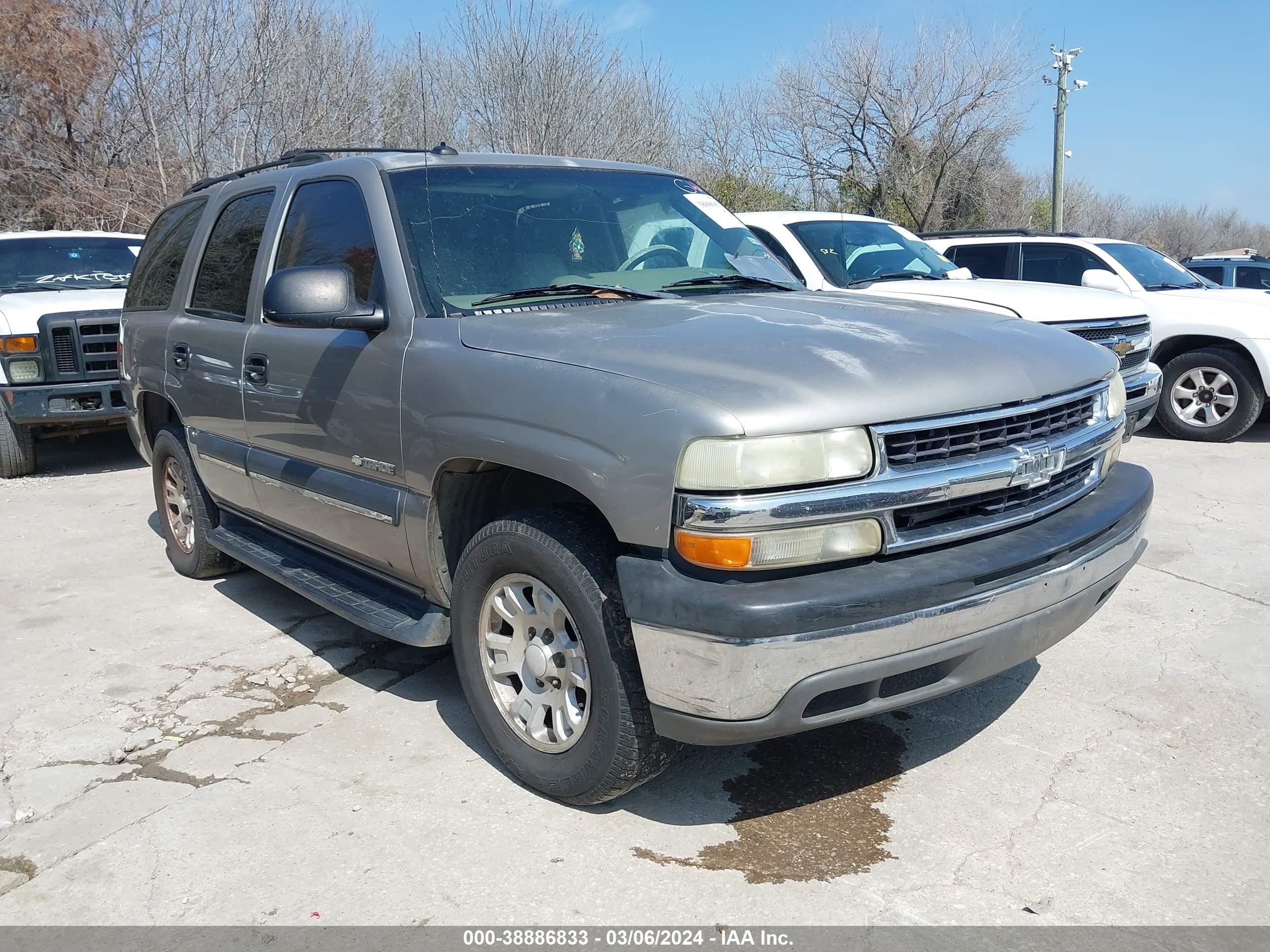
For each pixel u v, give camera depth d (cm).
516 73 1977
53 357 805
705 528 259
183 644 462
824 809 316
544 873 285
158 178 1870
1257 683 398
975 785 328
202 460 494
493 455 307
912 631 267
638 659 278
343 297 345
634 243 404
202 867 293
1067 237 992
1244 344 858
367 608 385
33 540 651
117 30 1889
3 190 1886
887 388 277
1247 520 627
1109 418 343
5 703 404
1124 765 339
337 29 1891
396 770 345
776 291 400
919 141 2691
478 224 375
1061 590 299
